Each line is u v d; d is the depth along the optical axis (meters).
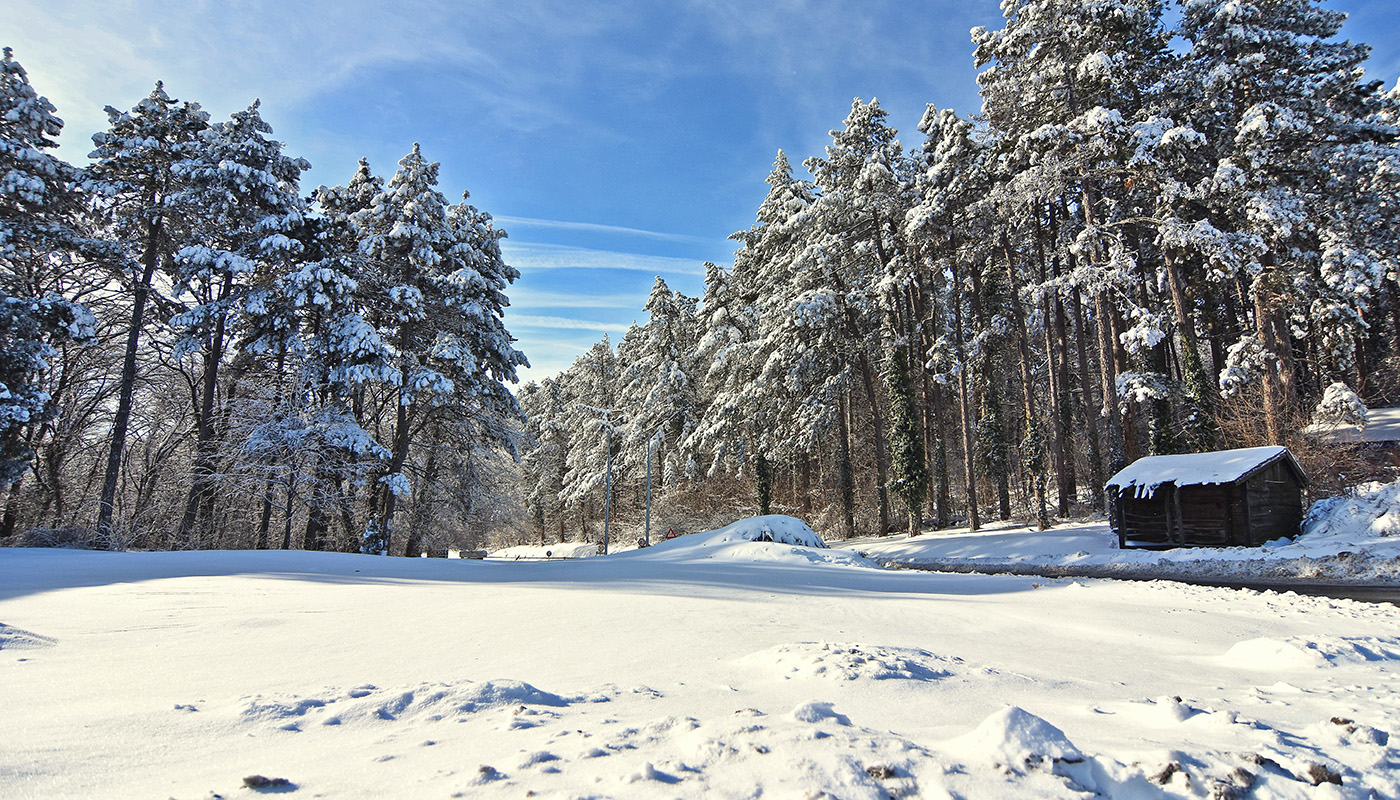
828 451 41.19
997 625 6.99
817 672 3.86
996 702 3.32
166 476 25.98
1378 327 39.12
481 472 33.34
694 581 11.43
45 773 2.05
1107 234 26.25
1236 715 2.86
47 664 4.12
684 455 45.69
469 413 30.75
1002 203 28.47
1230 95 26.53
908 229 30.61
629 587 10.02
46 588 8.71
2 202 21.17
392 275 28.45
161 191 24.78
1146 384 25.42
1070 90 27.23
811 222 35.09
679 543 28.14
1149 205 28.48
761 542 23.64
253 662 4.36
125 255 23.48
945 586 12.19
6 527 24.59
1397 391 35.53
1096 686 3.97
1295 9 26.52
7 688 3.40
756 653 4.57
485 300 31.95
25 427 22.64
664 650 4.91
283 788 1.91
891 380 31.98
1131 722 2.85
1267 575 16.08
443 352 27.31
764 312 39.50
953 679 3.92
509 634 5.61
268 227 24.52
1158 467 22.03
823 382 37.53
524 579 11.76
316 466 25.25
